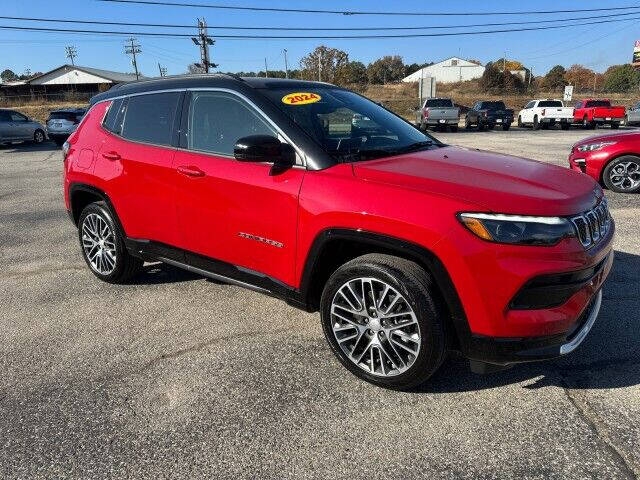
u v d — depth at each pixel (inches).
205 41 1170.0
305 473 93.3
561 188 111.0
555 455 95.3
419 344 107.3
